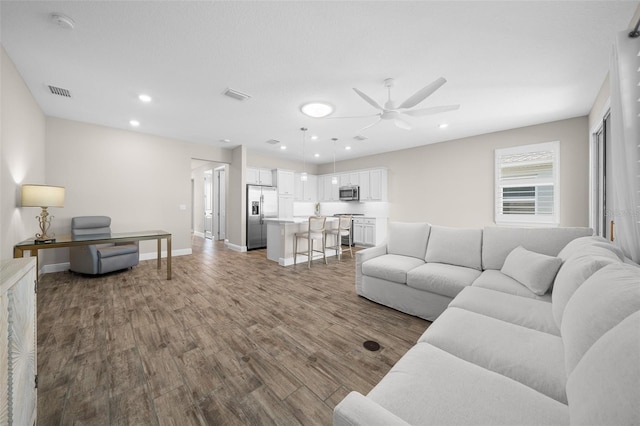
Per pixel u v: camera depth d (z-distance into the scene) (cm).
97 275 379
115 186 451
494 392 87
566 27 196
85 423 125
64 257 407
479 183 484
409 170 589
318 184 802
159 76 269
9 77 241
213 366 170
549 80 276
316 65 249
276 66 251
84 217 392
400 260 288
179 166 531
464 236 273
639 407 48
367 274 286
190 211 552
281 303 280
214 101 330
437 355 110
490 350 115
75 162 411
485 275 227
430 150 552
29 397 111
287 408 136
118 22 193
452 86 289
